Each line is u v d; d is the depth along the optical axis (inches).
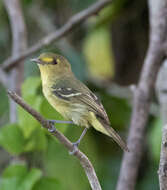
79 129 406.6
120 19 489.4
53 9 518.3
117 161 444.5
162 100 366.6
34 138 360.8
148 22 487.8
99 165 432.8
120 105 470.6
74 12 502.0
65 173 388.5
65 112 352.8
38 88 393.7
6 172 358.6
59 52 490.3
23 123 338.0
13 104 407.2
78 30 513.0
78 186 387.5
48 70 380.2
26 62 480.1
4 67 456.4
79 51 512.1
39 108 332.5
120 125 469.7
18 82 450.0
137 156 374.9
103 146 448.1
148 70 379.6
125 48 495.8
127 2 475.5
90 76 488.7
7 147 360.5
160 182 231.3
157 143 370.0
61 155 390.0
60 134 262.2
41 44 440.8
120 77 502.0
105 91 482.3
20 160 381.1
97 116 337.4
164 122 362.6
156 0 386.6
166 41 380.2
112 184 433.1
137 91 381.1
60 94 353.4
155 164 435.8
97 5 422.0
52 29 515.5
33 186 360.5
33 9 519.5
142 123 378.0
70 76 379.6
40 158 386.0
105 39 489.7
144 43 492.1
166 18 382.6
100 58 492.4
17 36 463.2
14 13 467.5
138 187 450.0
